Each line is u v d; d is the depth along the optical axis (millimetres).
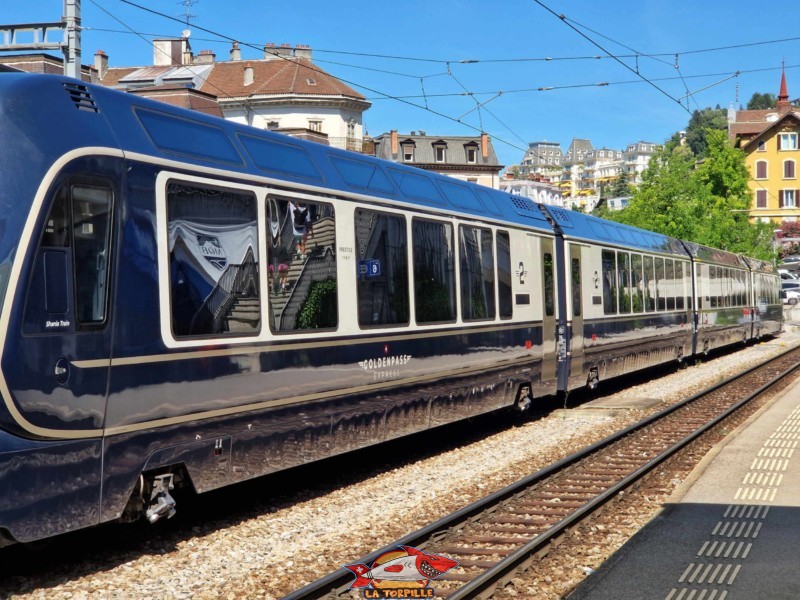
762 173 88688
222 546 7234
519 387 13625
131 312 6480
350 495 9227
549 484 9688
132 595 5949
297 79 52188
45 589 5961
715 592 5969
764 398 17797
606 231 18391
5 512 5590
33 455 5758
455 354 11328
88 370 6129
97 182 6297
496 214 12930
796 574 6336
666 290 22469
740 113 104500
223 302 7387
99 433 6211
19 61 24094
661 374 24156
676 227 46656
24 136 5918
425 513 8461
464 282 11680
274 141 8516
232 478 7484
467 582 6133
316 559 6895
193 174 7160
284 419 8133
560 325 15273
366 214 9539
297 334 8281
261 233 7898
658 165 47500
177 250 6934
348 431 9125
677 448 11422
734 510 8305
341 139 52406
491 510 8297
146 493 6816
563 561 6785
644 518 8203
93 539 7324
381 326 9680
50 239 5930
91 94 6594
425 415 10664
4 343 5605
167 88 39875
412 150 71750
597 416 15477
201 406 7105
